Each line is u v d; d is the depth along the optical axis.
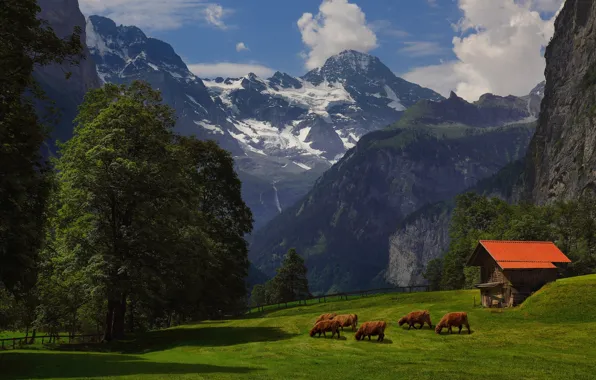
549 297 54.75
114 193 48.66
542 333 43.12
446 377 26.80
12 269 29.50
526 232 112.38
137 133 51.47
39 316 56.38
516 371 28.69
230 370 29.86
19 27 32.34
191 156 82.62
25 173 30.92
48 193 33.84
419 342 42.00
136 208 50.66
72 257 47.59
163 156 52.97
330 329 46.22
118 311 54.69
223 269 81.81
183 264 53.78
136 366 31.36
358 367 30.73
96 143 49.66
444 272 125.38
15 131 31.83
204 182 83.38
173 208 52.06
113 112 51.19
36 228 32.62
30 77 33.44
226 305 85.81
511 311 54.28
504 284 62.09
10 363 31.52
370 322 43.72
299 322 58.66
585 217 126.25
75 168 49.06
